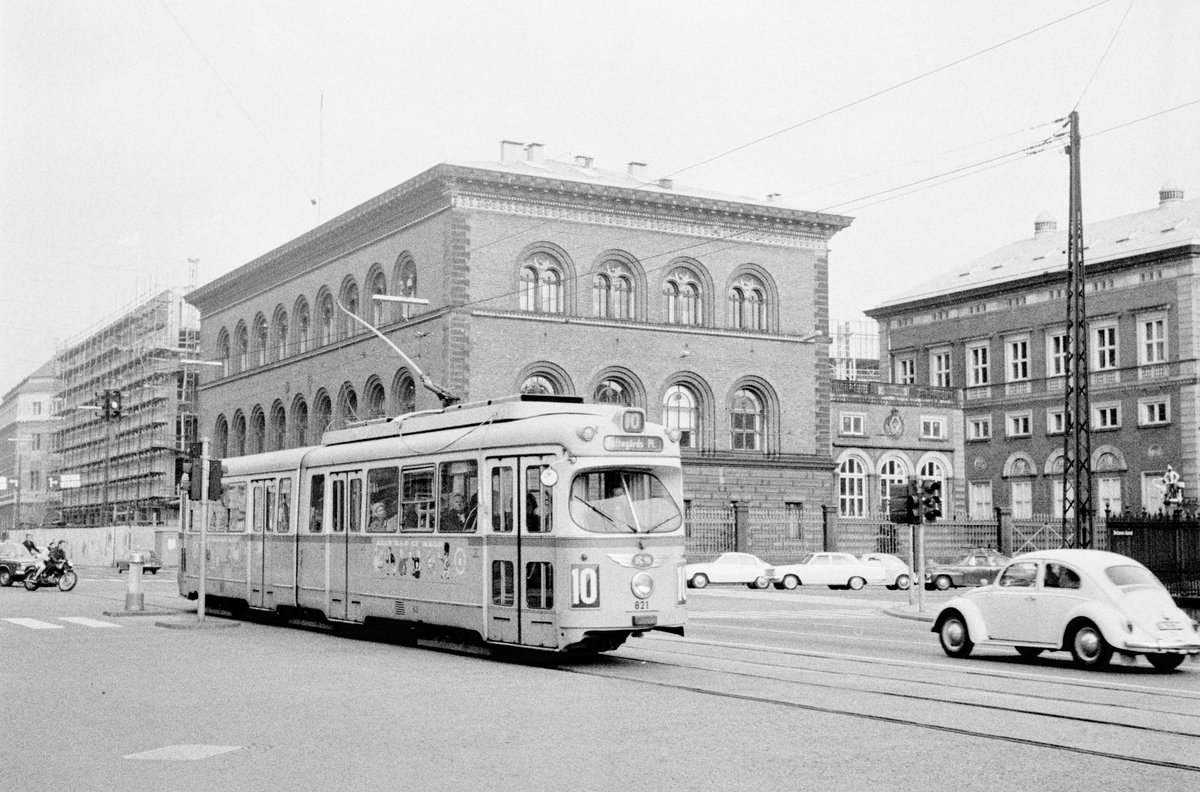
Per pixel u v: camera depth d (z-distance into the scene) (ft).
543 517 59.21
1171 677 57.21
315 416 201.67
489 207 168.35
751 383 186.80
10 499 386.52
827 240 195.31
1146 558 110.42
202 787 31.37
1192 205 223.30
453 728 39.91
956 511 222.69
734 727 40.04
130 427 287.07
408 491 69.77
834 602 126.62
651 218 180.75
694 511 179.42
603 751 35.88
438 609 65.92
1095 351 219.20
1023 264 239.91
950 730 39.65
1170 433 205.26
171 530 217.56
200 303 252.42
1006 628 63.26
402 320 175.42
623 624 58.23
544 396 64.08
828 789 31.04
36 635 74.59
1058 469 224.53
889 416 217.77
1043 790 31.24
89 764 34.37
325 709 44.09
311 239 199.21
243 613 93.45
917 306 254.27
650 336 179.22
